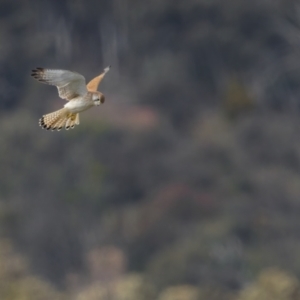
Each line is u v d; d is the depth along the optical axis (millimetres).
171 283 43750
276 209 53375
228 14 65625
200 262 44906
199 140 59844
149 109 63438
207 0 65312
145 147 58156
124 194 54781
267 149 58875
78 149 56344
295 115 63594
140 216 50781
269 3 65875
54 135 56750
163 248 49000
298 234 50406
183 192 53750
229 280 43406
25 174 54625
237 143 59219
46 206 51500
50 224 49125
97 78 12234
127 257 48312
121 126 58844
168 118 62844
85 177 54594
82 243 48375
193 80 65562
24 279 28625
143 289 28953
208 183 56125
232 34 65562
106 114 60656
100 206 53062
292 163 58781
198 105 64688
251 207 52938
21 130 56906
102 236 49000
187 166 56969
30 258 46844
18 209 50250
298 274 45156
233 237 48969
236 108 63000
